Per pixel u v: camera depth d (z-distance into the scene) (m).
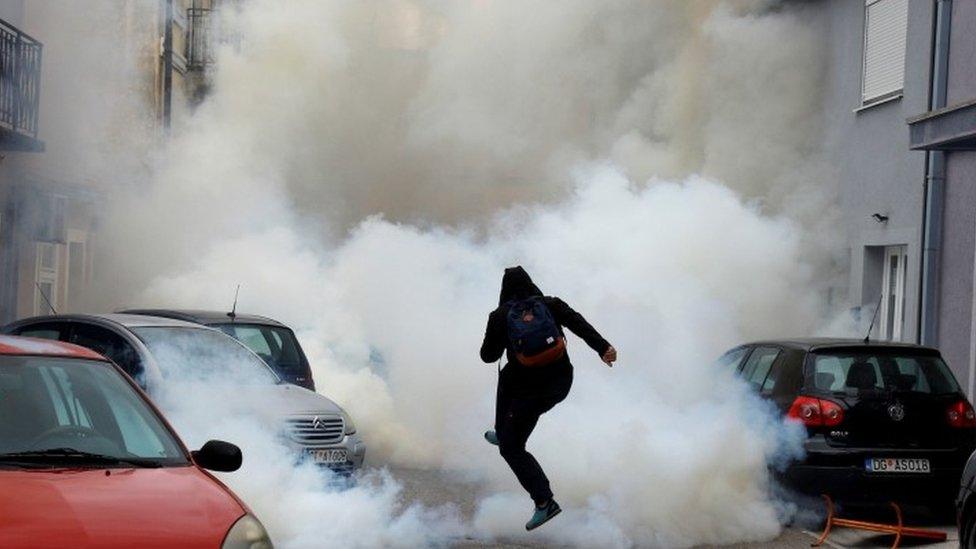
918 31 30.05
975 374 26.25
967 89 27.70
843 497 17.12
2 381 10.20
